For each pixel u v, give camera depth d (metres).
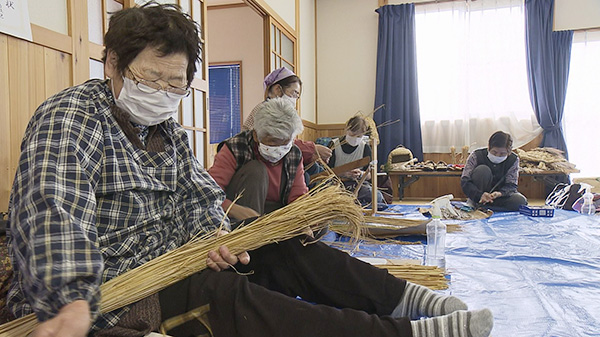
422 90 6.10
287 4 5.28
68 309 0.73
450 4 5.94
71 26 1.98
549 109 5.68
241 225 1.31
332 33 6.43
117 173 1.02
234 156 2.06
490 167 3.82
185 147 1.29
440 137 6.05
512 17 5.78
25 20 1.71
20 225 0.80
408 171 5.46
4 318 1.12
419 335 0.95
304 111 6.00
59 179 0.86
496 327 1.30
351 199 1.28
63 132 0.92
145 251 1.09
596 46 5.64
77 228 0.81
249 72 5.77
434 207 2.15
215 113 5.95
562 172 5.14
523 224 3.07
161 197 1.17
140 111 1.07
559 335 1.25
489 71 5.86
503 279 1.76
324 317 0.95
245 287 1.00
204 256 1.09
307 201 1.24
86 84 1.07
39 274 0.74
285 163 2.11
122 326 0.98
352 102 6.39
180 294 1.04
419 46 6.09
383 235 2.53
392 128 6.07
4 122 1.63
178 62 1.05
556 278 1.77
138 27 1.00
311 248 1.24
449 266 1.96
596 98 5.67
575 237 2.60
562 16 5.71
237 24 5.77
